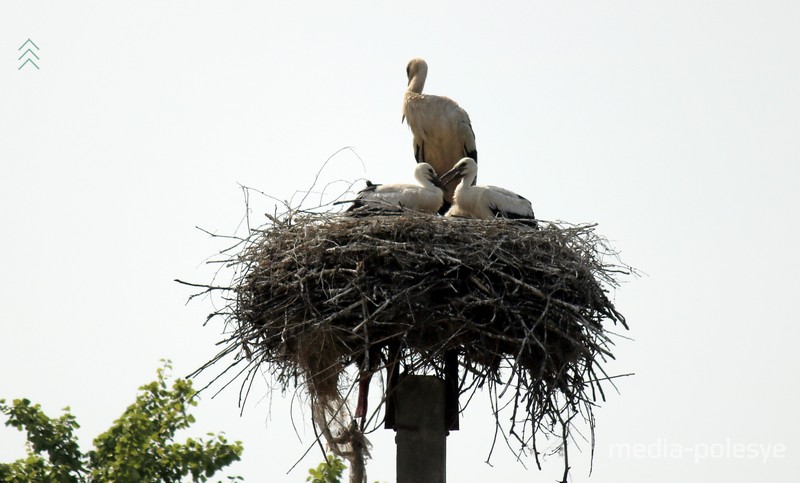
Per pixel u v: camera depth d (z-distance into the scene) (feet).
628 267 53.11
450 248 49.52
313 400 49.90
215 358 49.62
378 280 48.49
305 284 49.06
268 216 52.80
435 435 47.24
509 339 47.39
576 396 49.32
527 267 49.62
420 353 49.11
